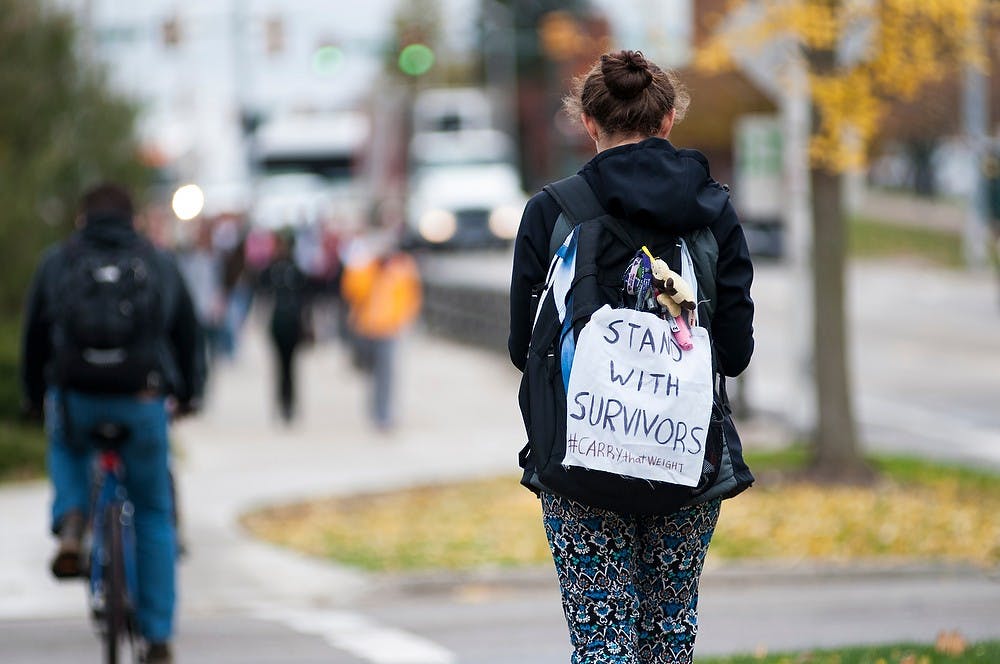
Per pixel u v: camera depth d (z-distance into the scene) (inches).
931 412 2015.3
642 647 445.7
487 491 1459.2
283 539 1230.3
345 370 2591.0
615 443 410.9
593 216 428.5
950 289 3759.8
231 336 2588.6
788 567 1095.6
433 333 3260.3
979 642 724.0
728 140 3678.6
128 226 695.1
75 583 1047.6
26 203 1759.4
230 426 1957.4
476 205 4672.7
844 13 1326.3
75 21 2075.5
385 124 4662.9
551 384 423.5
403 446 1781.5
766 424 1925.4
